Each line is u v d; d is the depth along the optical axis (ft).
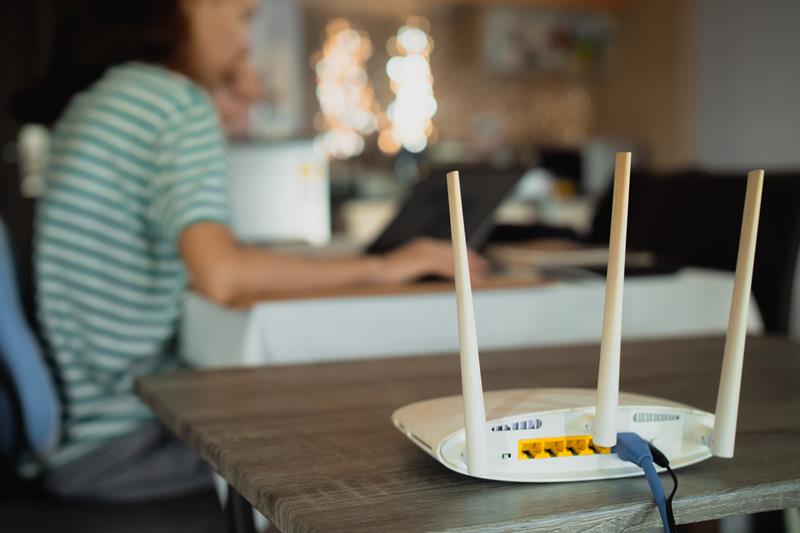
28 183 16.12
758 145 18.01
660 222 7.20
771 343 3.57
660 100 20.04
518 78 21.18
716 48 18.86
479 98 21.04
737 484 1.79
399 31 20.40
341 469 1.91
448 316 4.31
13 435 3.89
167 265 4.37
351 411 2.46
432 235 4.92
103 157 4.23
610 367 1.74
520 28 20.25
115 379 4.25
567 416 1.82
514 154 20.18
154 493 3.90
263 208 7.73
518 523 1.59
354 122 20.26
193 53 4.80
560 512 1.63
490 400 1.94
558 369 2.99
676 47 19.56
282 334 3.96
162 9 4.61
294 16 18.38
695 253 6.75
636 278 4.83
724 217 6.56
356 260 4.42
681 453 1.88
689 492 1.75
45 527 3.60
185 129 4.27
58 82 4.55
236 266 4.09
